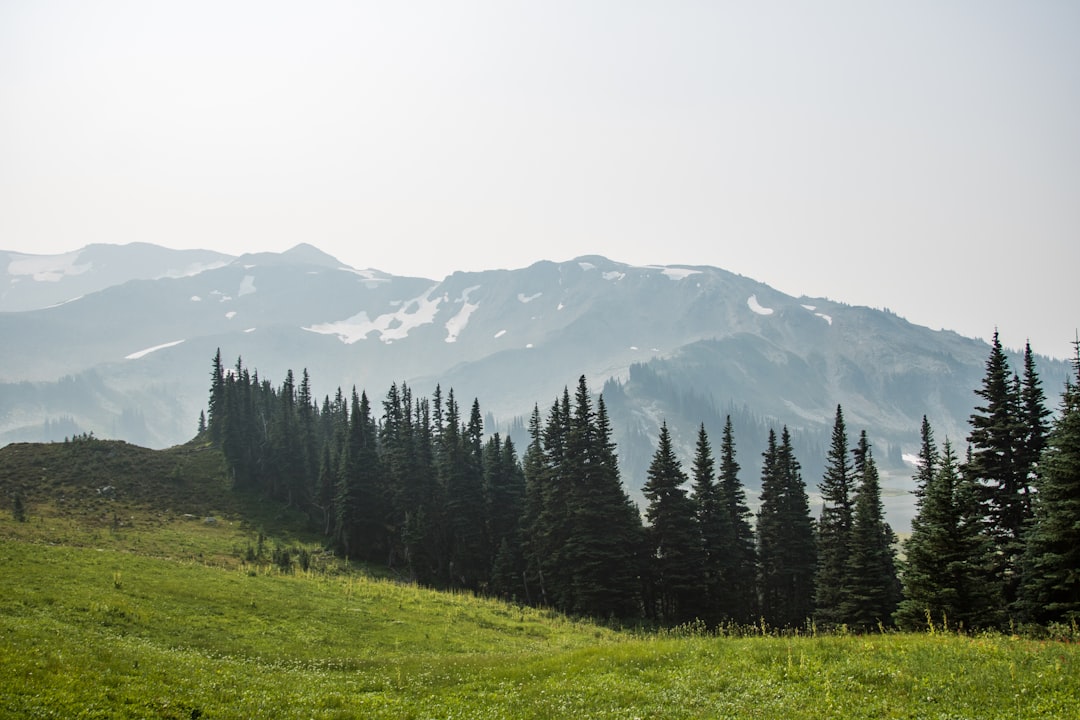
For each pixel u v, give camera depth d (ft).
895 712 57.11
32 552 136.05
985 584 120.98
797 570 230.89
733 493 245.65
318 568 230.07
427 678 81.97
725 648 83.20
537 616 176.55
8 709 49.83
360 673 86.63
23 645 68.18
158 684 63.10
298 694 68.49
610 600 217.56
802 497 238.48
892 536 194.08
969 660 68.28
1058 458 114.01
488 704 68.23
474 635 139.03
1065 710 54.60
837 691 63.98
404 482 290.56
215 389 392.68
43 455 315.37
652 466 234.58
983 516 146.10
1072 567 111.04
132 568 140.36
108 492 286.46
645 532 239.50
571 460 233.55
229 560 214.28
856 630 170.81
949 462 125.59
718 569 226.58
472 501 276.00
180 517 279.28
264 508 314.35
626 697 67.51
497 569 250.78
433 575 271.08
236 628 114.52
